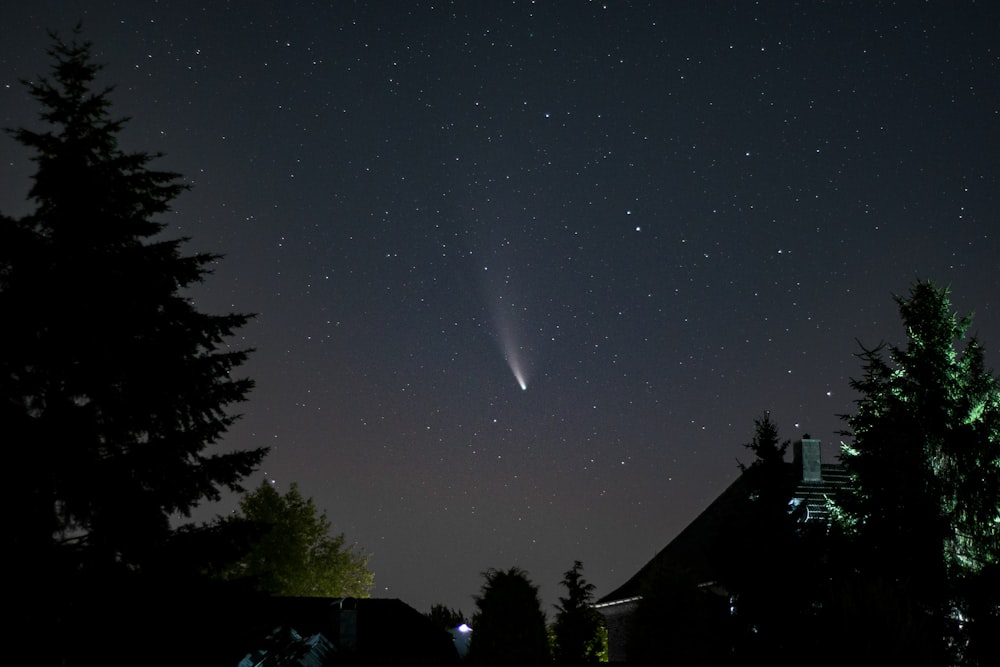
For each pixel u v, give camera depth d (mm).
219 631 13242
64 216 13648
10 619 11586
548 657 16906
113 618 12312
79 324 12945
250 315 14875
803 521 17766
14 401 12562
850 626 14695
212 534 13711
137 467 13305
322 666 20312
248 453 14219
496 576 16984
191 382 13836
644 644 18578
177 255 14836
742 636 16766
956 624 17141
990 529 18750
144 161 14914
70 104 14492
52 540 12562
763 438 18297
